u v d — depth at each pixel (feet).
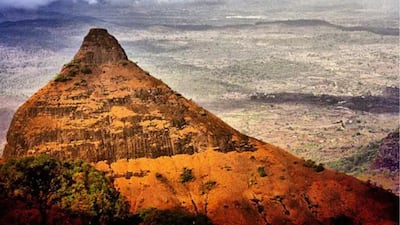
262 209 206.69
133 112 233.35
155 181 214.07
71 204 185.57
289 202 210.38
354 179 228.43
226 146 232.94
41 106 231.91
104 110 233.14
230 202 207.41
